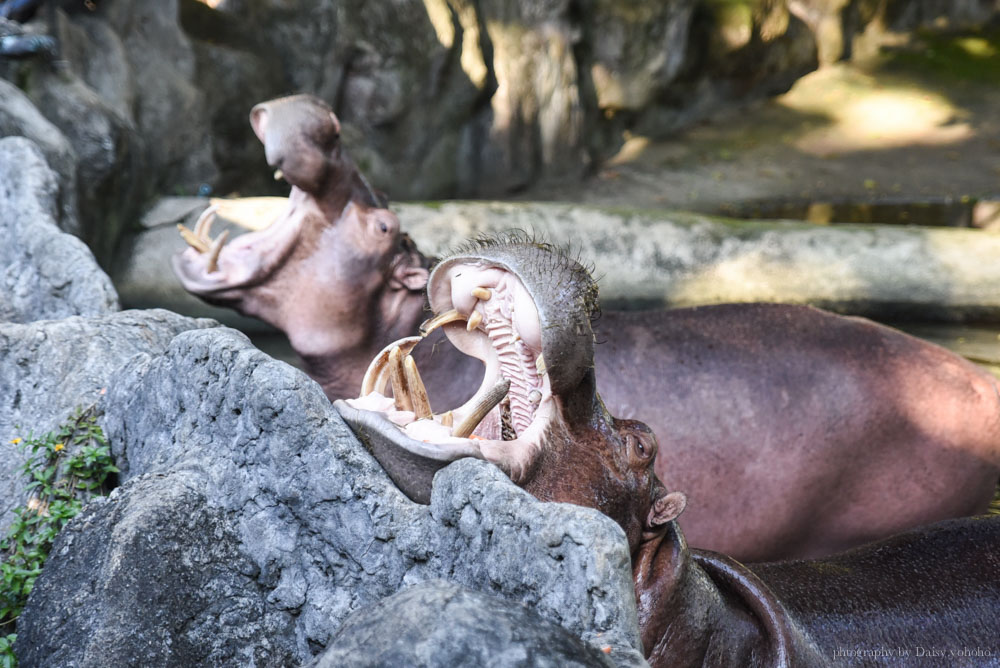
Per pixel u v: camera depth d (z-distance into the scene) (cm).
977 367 750
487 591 308
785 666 410
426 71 1592
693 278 1150
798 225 1198
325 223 670
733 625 429
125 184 1080
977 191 1625
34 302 603
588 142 1834
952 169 1733
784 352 707
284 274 677
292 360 947
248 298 681
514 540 301
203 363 371
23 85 1021
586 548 287
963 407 714
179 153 1299
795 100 2070
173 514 346
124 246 1097
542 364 345
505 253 348
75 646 328
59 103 1027
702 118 1997
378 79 1552
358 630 262
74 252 600
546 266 342
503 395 355
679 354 696
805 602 464
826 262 1154
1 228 662
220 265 680
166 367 392
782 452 683
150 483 357
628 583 290
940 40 2292
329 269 671
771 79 2075
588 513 294
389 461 336
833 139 1895
